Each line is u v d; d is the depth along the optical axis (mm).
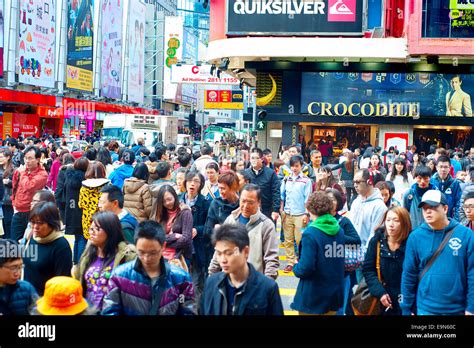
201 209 7148
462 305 4480
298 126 23516
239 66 22938
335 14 21156
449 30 19672
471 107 22656
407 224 4949
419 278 4609
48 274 4836
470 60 21125
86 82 45000
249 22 21453
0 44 33094
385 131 23453
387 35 22219
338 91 23047
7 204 9805
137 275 3855
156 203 6195
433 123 22969
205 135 45750
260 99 23156
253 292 3629
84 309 3854
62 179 9125
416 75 22797
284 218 9578
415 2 19797
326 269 4715
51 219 4816
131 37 56062
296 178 9398
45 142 21094
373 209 6637
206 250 6867
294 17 21266
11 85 34281
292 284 8773
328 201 4812
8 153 9953
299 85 23109
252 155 9383
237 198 6523
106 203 5496
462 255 4461
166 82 55625
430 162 12172
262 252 5242
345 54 20531
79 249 8523
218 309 3721
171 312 3873
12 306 3932
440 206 4500
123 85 54750
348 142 25031
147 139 29047
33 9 36188
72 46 42312
